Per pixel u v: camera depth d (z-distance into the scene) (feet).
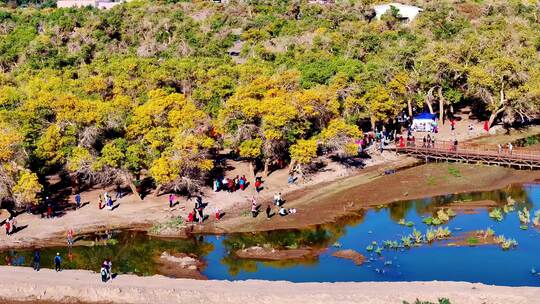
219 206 212.64
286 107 229.25
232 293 145.59
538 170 253.24
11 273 159.43
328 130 236.63
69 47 480.23
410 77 329.31
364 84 299.58
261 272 163.43
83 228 194.80
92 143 222.48
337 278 157.89
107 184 230.48
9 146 201.05
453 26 483.51
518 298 139.74
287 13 576.20
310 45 443.73
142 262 170.91
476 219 200.44
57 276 157.38
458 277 156.66
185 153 211.61
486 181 241.35
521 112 307.78
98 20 530.68
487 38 368.48
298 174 242.37
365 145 282.97
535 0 565.12
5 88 294.46
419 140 293.43
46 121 225.97
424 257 169.68
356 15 551.59
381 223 199.52
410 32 481.05
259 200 219.20
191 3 637.30
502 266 162.50
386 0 613.11
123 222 199.31
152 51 471.21
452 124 318.24
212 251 178.60
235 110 234.99
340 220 202.80
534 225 192.24
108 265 156.35
